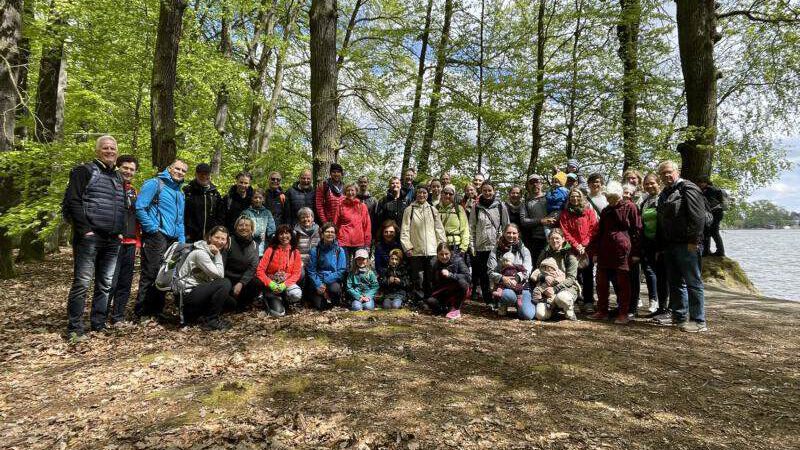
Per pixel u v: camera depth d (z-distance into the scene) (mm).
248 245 5273
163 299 5121
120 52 8727
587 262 5418
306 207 5781
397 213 6348
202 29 10875
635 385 3143
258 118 12180
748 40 11805
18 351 4000
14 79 6699
